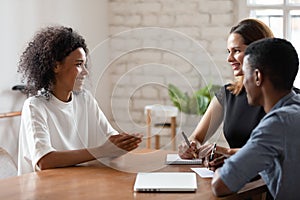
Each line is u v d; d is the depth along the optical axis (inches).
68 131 123.5
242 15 203.6
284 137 91.0
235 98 129.1
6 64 180.1
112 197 97.0
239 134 127.9
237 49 125.1
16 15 183.0
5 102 180.4
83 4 210.1
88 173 113.3
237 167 90.7
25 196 98.1
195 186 101.1
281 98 95.7
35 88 123.1
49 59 120.7
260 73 94.7
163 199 95.7
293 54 94.9
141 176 109.1
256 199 114.1
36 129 118.0
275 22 202.8
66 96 123.9
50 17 195.9
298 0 199.8
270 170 95.1
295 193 94.0
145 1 216.2
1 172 132.1
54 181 107.4
